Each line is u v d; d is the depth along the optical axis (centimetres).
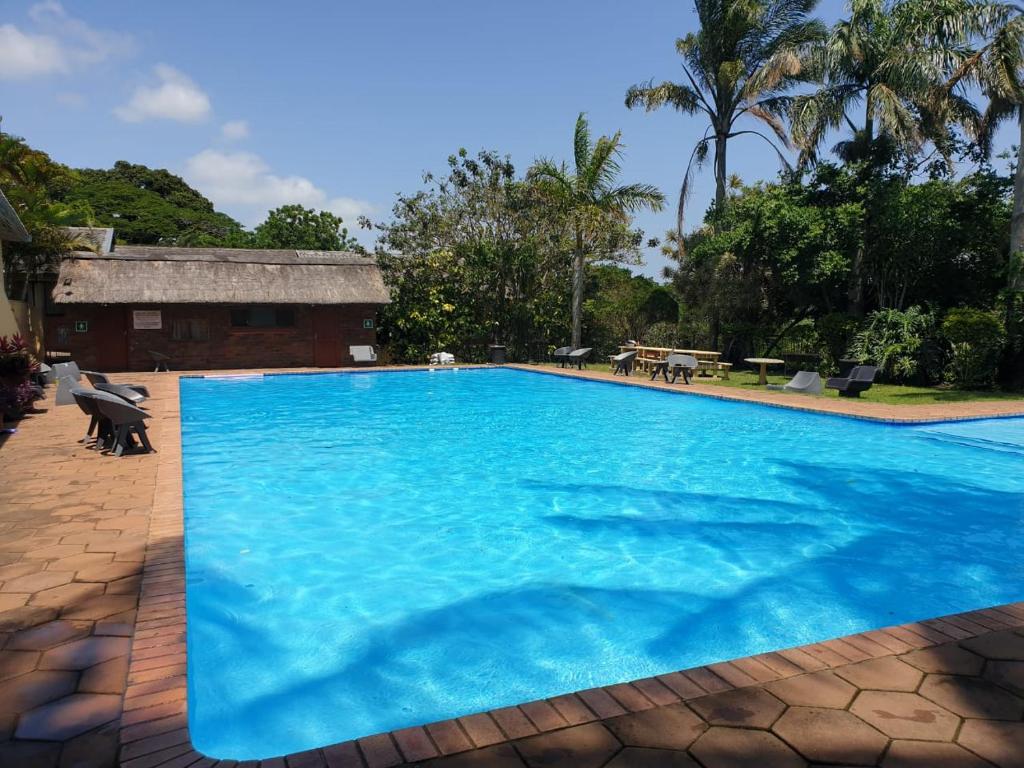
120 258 2156
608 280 2794
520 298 2569
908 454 932
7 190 2150
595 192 2370
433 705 337
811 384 1491
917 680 287
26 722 259
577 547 568
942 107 1839
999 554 555
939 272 1866
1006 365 1616
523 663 379
